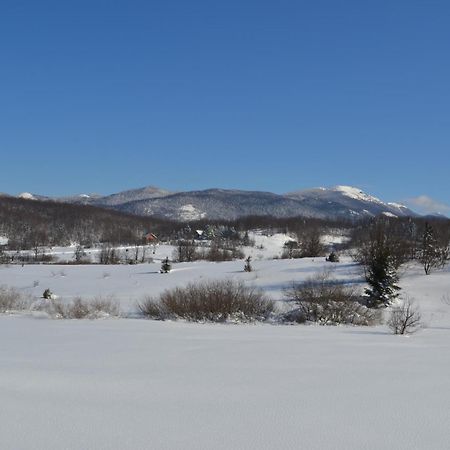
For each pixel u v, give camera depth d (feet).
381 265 99.30
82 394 20.30
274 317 71.05
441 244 161.07
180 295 72.59
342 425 16.26
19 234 499.92
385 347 35.76
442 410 18.08
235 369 25.98
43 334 43.01
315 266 168.04
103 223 593.83
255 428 15.93
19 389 21.09
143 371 25.31
